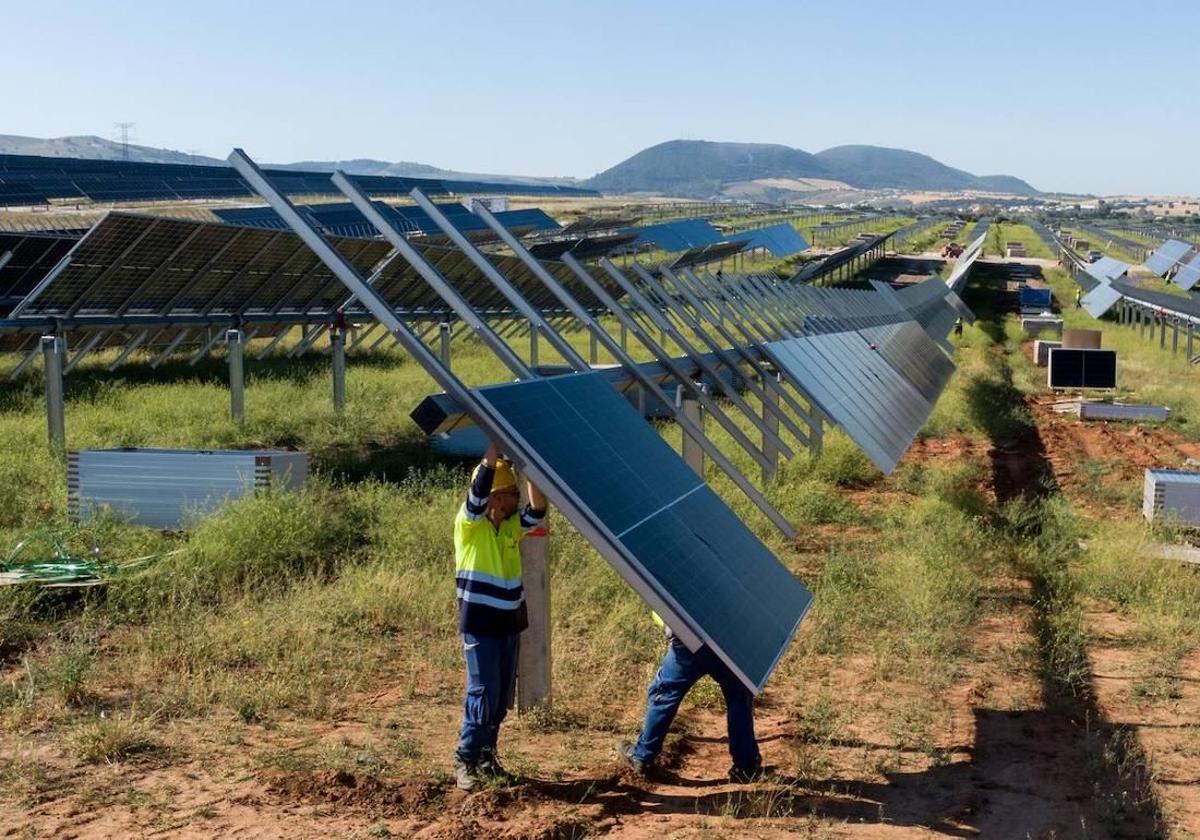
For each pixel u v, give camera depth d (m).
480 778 6.52
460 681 8.51
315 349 31.33
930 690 8.77
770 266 71.62
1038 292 62.22
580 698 8.29
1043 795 6.85
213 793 6.28
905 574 11.55
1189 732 8.02
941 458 20.50
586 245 40.69
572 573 11.02
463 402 6.54
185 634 8.92
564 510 6.36
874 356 21.72
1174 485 14.84
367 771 6.64
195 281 21.09
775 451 15.73
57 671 7.86
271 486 12.55
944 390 27.61
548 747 7.35
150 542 11.55
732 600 6.98
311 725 7.48
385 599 9.93
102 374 23.56
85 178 59.34
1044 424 25.81
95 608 9.59
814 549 13.21
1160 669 9.41
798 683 8.88
